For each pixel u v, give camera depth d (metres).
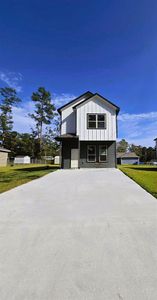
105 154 15.40
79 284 1.92
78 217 3.81
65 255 2.46
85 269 2.16
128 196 5.46
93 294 1.78
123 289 1.85
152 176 9.77
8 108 43.94
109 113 15.24
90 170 13.17
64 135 15.29
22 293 1.80
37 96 43.59
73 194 5.80
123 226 3.35
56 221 3.62
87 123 15.09
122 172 11.58
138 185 7.12
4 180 9.48
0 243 2.81
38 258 2.40
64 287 1.88
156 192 5.86
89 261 2.32
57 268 2.19
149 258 2.38
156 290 1.83
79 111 15.21
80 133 15.02
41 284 1.92
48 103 44.22
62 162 15.32
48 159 38.72
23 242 2.83
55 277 2.03
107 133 15.05
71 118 16.36
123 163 45.31
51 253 2.52
